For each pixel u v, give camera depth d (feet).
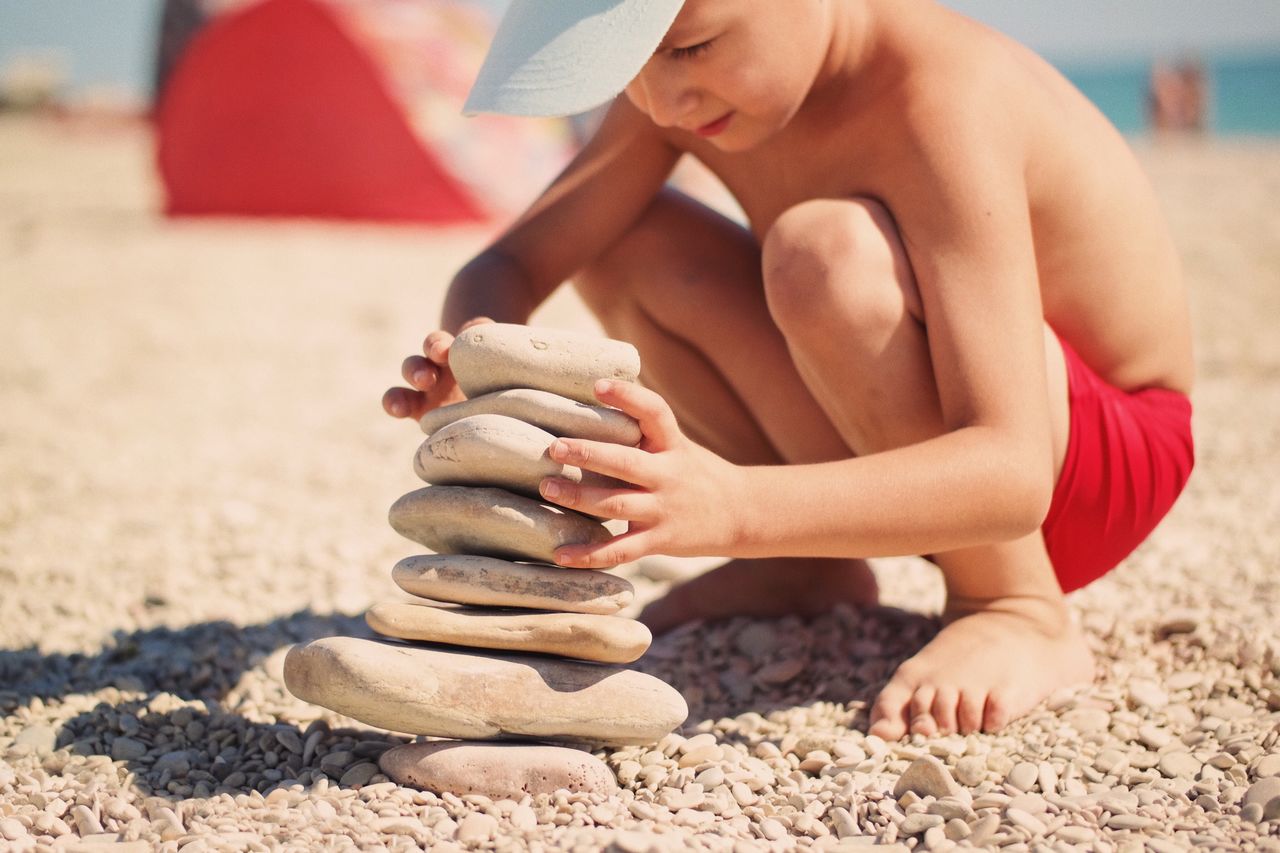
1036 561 6.20
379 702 4.87
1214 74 156.97
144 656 6.83
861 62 5.90
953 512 5.13
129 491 10.57
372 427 13.02
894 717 5.73
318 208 27.73
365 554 9.01
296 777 5.32
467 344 4.99
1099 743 5.56
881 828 4.83
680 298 6.72
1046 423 5.36
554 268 6.73
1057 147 5.91
